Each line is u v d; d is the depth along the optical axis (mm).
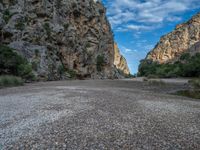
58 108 12492
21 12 70750
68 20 93938
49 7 81188
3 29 60281
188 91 27000
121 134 7812
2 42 59219
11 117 10344
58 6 89000
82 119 9891
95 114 10938
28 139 7238
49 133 7852
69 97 17422
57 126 8742
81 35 101062
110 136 7578
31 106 13195
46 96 18109
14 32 62406
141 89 29750
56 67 68375
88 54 99062
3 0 71250
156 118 10320
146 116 10703
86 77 92250
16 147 6562
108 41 124625
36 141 7055
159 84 40438
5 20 65125
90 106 13180
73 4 98000
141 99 17078
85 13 103812
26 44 61031
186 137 7629
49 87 28844
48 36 74750
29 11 74438
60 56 80312
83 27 103000
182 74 92688
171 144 6934
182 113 11625
